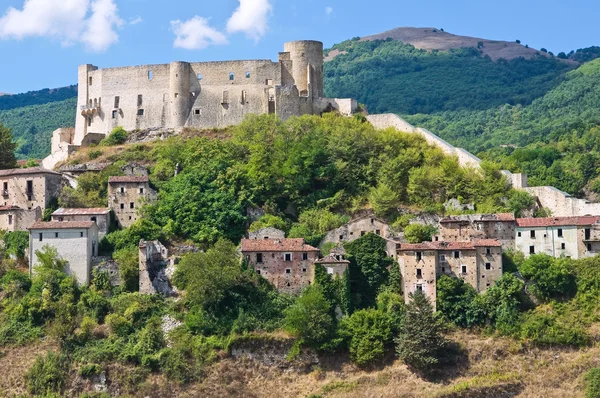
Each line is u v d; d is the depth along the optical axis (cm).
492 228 16888
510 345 15250
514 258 16600
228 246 16638
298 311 15400
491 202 18300
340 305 15888
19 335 15625
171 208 17888
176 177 18738
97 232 17338
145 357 15025
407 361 14988
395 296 16025
